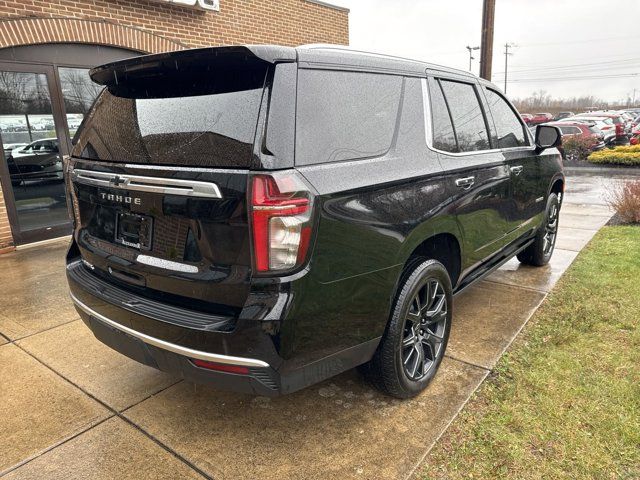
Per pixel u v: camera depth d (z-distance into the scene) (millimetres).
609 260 4984
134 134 2232
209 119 1980
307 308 1906
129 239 2279
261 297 1836
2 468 2193
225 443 2336
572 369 2873
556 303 3898
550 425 2379
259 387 1922
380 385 2562
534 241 4656
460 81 3262
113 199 2264
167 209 2008
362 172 2176
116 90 2508
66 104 6512
